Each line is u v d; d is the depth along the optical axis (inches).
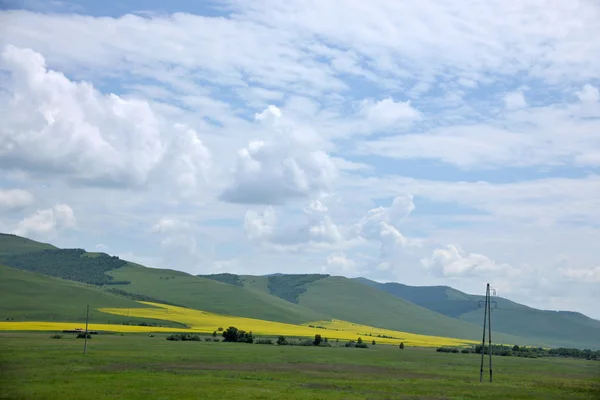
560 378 4055.1
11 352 4074.8
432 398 2691.9
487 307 3631.9
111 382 2765.7
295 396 2556.6
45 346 4714.6
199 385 2790.4
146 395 2427.4
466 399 2709.2
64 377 2896.2
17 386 2571.4
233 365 3951.8
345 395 2657.5
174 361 4001.0
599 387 3444.9
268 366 3998.5
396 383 3250.5
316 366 4168.3
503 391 3061.0
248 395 2532.0
